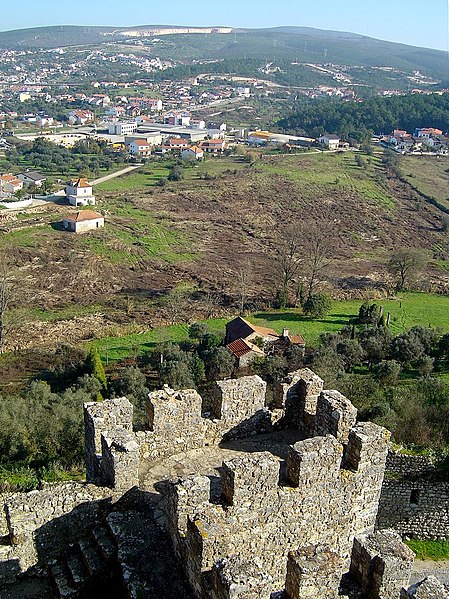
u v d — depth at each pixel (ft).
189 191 503.61
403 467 82.89
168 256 355.77
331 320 263.90
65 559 49.11
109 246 358.64
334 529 48.39
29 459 96.58
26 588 47.39
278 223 435.94
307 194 502.79
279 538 45.27
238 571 35.78
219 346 202.90
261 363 184.96
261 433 59.16
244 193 499.51
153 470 52.65
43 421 106.01
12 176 513.04
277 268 328.90
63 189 494.59
